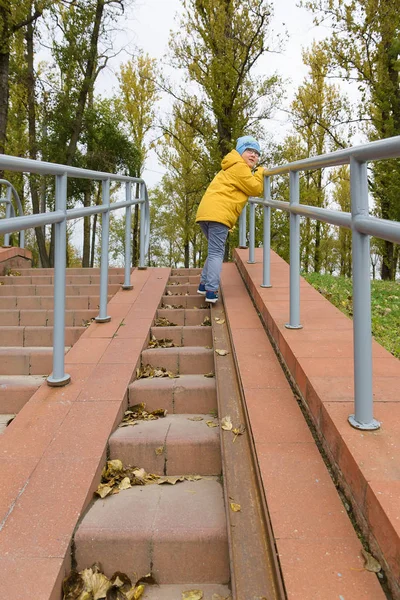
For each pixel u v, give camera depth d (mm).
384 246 15250
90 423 2410
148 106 19844
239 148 4395
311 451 1979
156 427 2521
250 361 2904
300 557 1441
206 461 2295
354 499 1608
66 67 15008
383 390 2127
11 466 2053
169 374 3211
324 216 2289
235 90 12578
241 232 6141
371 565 1396
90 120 16531
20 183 15156
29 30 14727
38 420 2428
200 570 1742
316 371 2328
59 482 1963
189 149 16859
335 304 4832
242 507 1782
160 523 1810
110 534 1740
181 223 21641
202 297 4676
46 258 16219
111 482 2098
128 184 4785
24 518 1768
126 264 4891
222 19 12047
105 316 3936
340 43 13234
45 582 1508
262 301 3709
